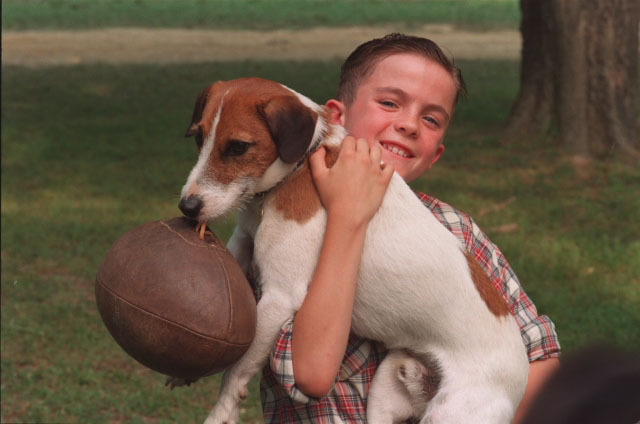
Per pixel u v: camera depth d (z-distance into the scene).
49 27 31.00
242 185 2.24
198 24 33.31
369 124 2.50
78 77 19.75
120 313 1.98
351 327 2.34
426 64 2.52
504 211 9.16
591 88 11.49
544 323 2.56
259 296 2.29
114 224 8.85
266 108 2.23
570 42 11.53
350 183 2.15
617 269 7.48
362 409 2.32
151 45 26.78
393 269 2.26
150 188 10.29
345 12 38.31
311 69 20.78
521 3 12.56
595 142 11.46
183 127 14.14
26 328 6.34
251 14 37.34
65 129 13.82
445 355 2.31
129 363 5.96
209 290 1.97
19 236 8.42
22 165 11.45
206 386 5.64
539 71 12.31
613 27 11.41
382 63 2.53
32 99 16.80
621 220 8.95
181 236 2.09
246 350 2.06
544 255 7.71
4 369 5.74
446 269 2.31
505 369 2.32
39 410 5.18
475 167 11.07
